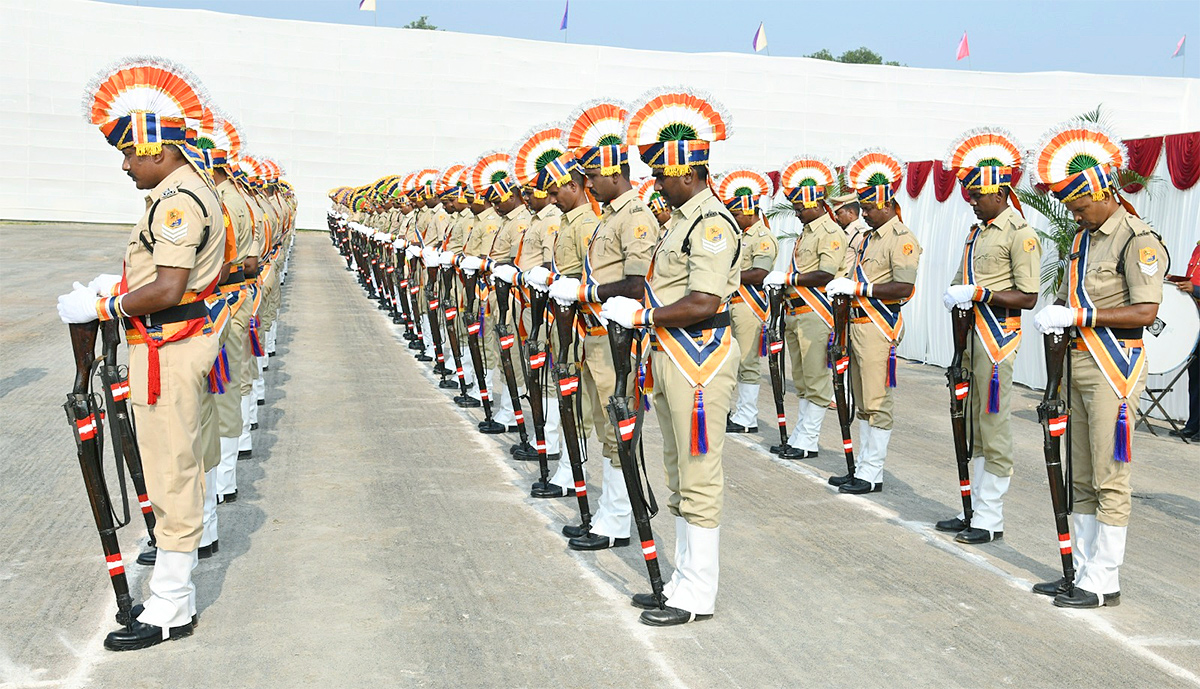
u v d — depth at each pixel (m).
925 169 14.33
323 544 5.81
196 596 4.99
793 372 8.41
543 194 7.63
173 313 4.38
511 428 9.06
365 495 6.87
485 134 45.03
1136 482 7.70
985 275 6.04
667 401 4.69
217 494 6.60
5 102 39.81
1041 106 45.25
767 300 9.20
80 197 41.31
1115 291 4.93
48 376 10.79
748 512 6.63
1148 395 10.23
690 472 4.68
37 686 3.97
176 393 4.37
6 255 26.22
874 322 7.00
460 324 11.10
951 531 6.23
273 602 4.92
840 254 8.11
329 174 44.00
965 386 6.02
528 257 7.80
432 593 5.06
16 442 7.92
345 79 43.56
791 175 8.41
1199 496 7.30
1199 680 4.17
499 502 6.76
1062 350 4.97
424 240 13.98
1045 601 5.07
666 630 4.64
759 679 4.14
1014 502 6.99
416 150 44.56
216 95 42.19
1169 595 5.18
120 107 4.36
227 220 5.58
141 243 4.31
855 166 7.11
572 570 5.46
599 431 5.95
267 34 42.53
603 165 5.64
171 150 4.41
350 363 12.89
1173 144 10.19
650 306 4.77
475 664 4.25
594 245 5.79
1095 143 5.11
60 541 5.69
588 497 6.89
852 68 44.88
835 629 4.68
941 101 45.38
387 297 19.19
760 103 44.62
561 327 5.69
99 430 4.32
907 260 6.86
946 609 4.94
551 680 4.11
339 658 4.29
